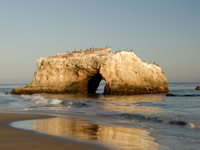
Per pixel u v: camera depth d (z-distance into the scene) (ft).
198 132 43.88
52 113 69.82
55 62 181.98
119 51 169.48
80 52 190.08
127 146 34.06
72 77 177.17
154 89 170.19
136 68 167.94
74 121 55.52
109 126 49.49
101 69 159.63
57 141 35.70
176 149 33.17
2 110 77.36
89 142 35.60
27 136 38.55
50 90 176.65
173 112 69.15
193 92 190.60
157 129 46.60
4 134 39.88
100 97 135.13
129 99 119.55
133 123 53.21
